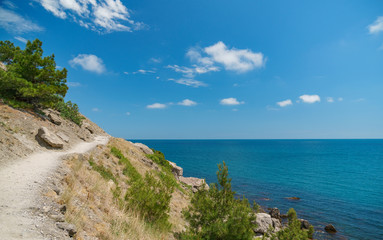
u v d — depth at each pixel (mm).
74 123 33281
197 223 11219
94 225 7734
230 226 9625
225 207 11008
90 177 13922
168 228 12258
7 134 15273
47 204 7426
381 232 30219
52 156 15383
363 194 52594
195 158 134250
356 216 36688
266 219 24266
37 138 18531
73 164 14594
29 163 12477
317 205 42688
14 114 20125
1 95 22828
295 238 12953
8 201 6988
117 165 22109
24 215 6270
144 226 10203
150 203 12094
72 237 6078
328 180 70062
